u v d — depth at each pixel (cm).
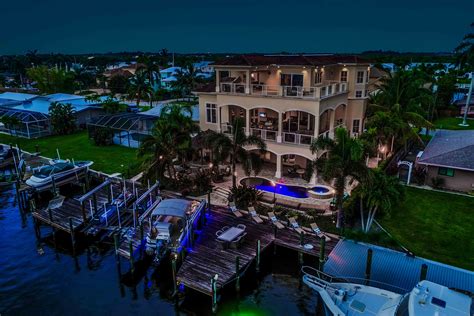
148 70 7194
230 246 2039
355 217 2364
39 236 2495
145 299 1855
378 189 2039
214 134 2731
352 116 3538
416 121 3350
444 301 1393
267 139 2997
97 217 2447
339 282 1761
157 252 2000
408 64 10306
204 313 1756
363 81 3484
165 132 2791
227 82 3266
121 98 7681
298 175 3031
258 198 2572
